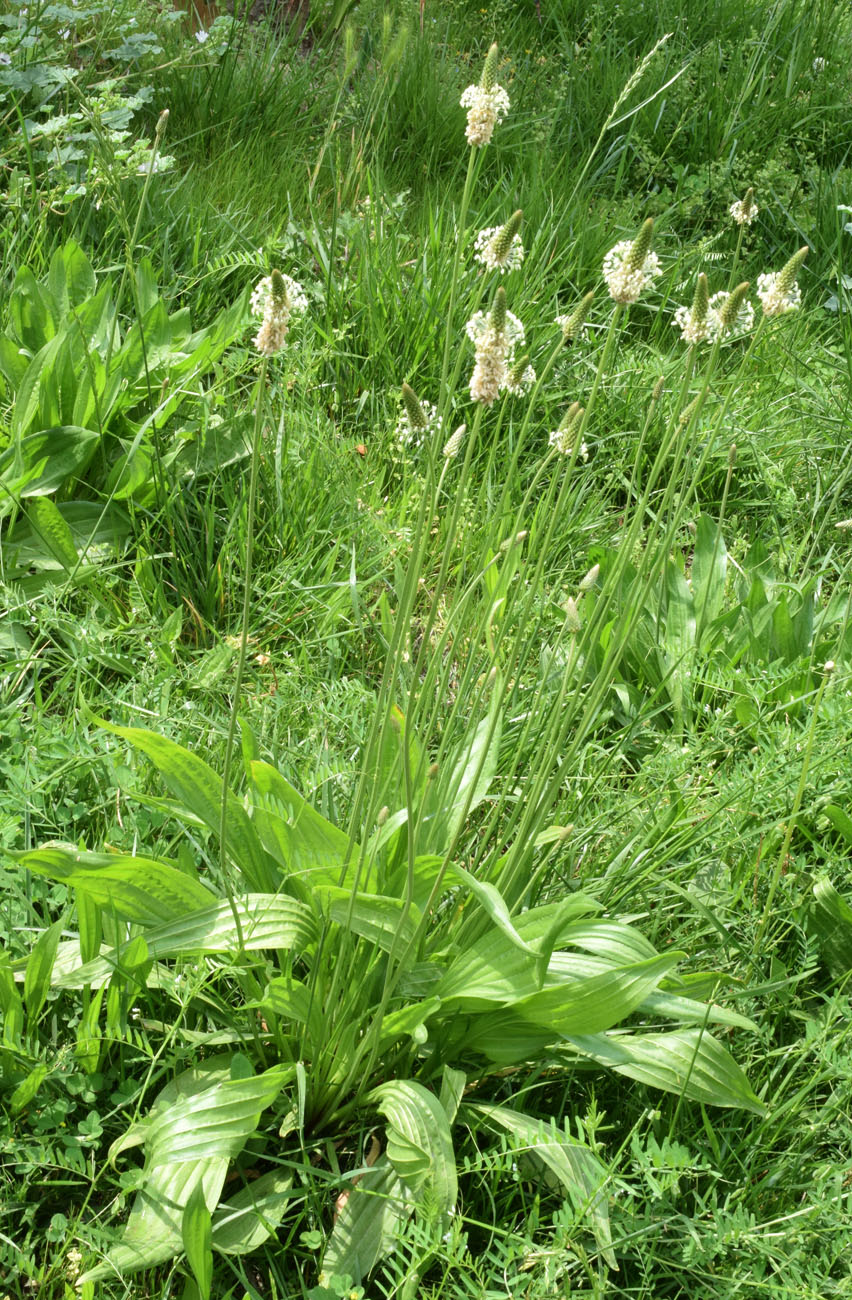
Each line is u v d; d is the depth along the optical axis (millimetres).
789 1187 1814
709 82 5711
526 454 3781
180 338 3455
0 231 3680
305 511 3191
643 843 2344
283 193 4598
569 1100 1974
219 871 2109
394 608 3133
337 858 1958
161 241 3961
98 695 2605
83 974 1865
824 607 3396
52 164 3945
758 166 5438
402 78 5188
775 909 2256
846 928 2252
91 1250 1616
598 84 5715
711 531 3408
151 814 2215
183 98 4820
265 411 3316
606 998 1730
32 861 1732
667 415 3924
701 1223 1634
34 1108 1770
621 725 2947
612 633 2961
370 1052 1825
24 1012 1866
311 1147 1821
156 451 3033
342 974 1905
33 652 2562
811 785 2396
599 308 4434
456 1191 1600
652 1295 1712
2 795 2082
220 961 1945
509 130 5250
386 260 4102
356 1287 1626
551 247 4473
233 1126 1688
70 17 4488
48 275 3414
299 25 5922
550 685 2828
